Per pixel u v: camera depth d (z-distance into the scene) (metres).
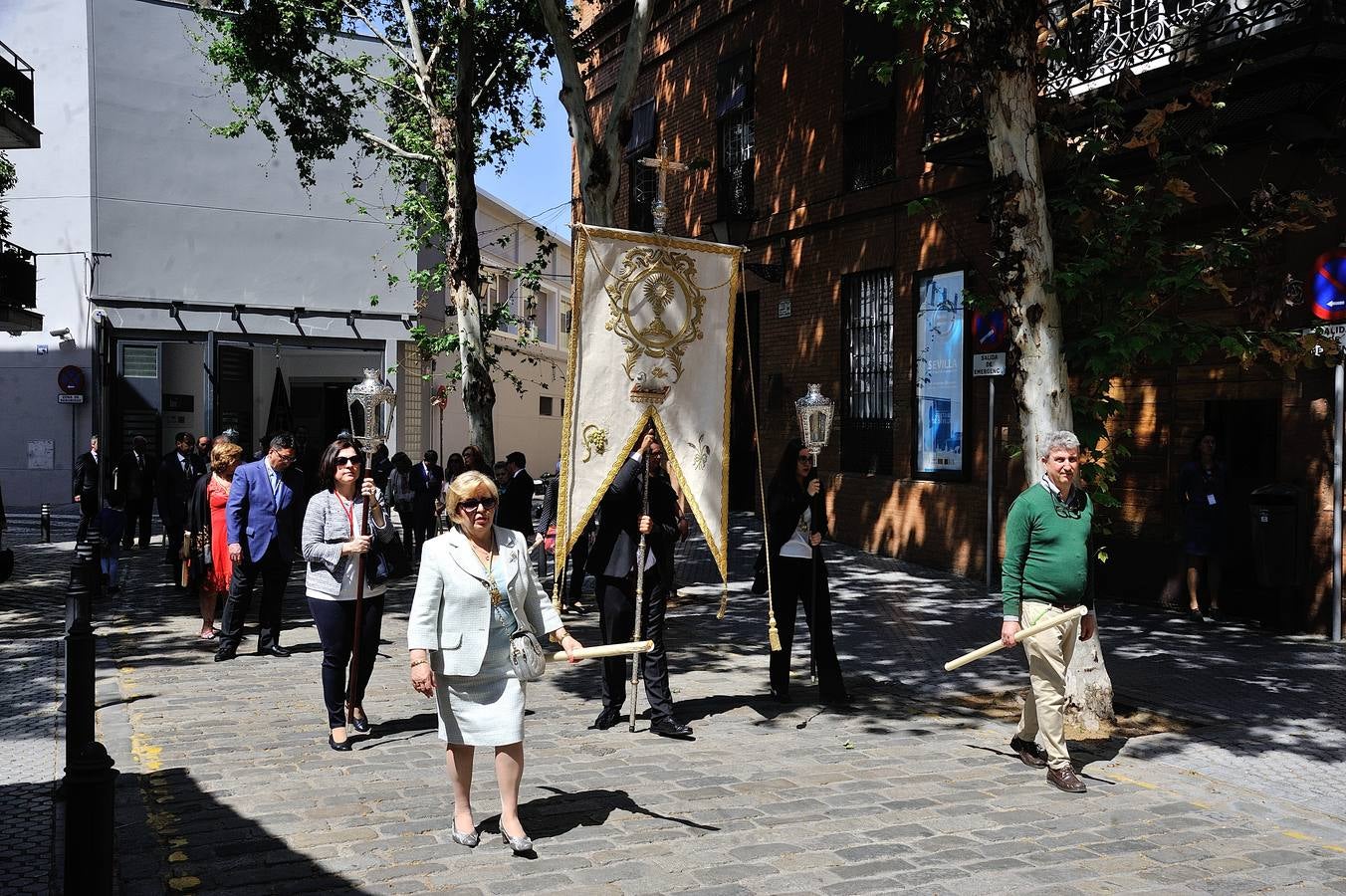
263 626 9.91
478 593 4.91
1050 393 7.72
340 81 29.20
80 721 5.20
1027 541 6.24
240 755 6.52
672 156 23.19
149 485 19.77
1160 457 12.37
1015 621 6.20
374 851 4.94
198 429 29.31
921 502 15.80
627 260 7.54
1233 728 7.35
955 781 6.20
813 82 18.33
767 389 19.91
